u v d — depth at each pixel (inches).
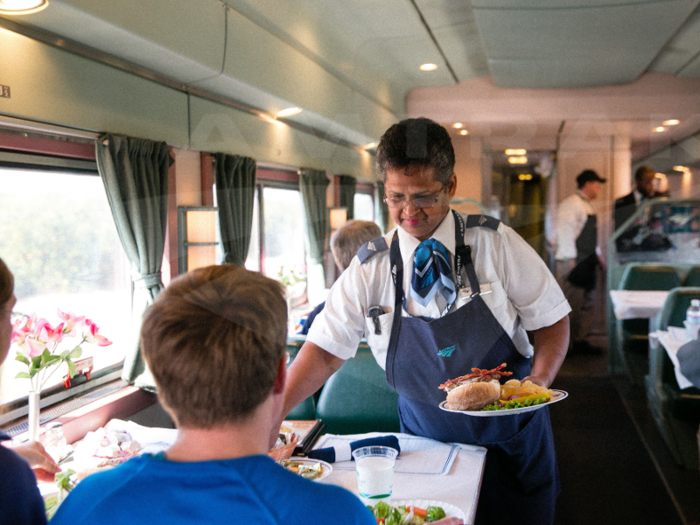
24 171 49.1
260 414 26.4
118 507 24.6
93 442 62.4
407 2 26.7
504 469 57.1
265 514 23.9
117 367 64.3
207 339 24.5
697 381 38.9
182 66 32.9
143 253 39.2
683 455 51.6
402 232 46.4
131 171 39.2
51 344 60.3
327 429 75.0
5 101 48.4
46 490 54.0
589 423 53.9
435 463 54.2
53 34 45.0
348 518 24.7
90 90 41.5
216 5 30.5
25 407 66.5
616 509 54.7
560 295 44.6
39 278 52.1
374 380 73.5
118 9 37.6
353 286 50.3
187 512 24.0
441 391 50.8
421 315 48.4
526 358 51.5
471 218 44.8
